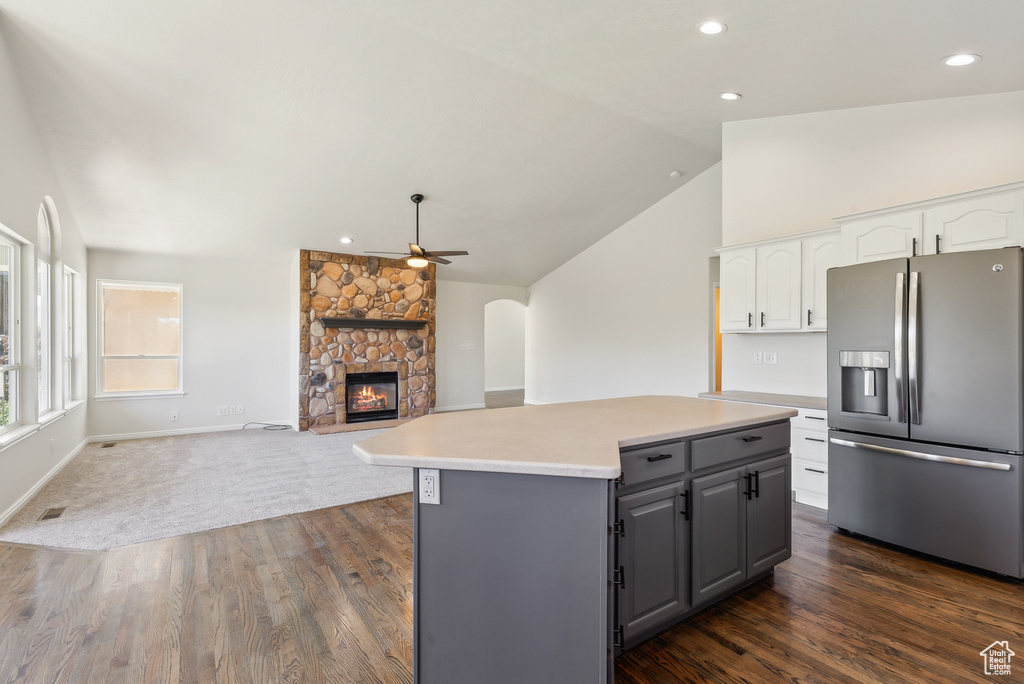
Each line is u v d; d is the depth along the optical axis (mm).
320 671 1889
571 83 3922
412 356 7766
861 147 3828
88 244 6090
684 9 2539
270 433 6754
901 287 2887
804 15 2445
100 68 3547
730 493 2338
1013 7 2162
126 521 3518
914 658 1940
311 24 3371
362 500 4023
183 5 3135
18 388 3900
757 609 2318
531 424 2209
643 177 6094
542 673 1552
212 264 6938
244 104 4055
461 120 4633
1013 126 3131
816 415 3588
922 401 2842
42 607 2359
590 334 7953
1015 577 2564
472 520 1613
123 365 6434
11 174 3418
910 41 2576
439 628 1654
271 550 3045
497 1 2742
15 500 3672
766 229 4418
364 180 5387
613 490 1536
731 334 4742
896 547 3039
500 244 7520
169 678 1840
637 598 1948
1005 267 2570
